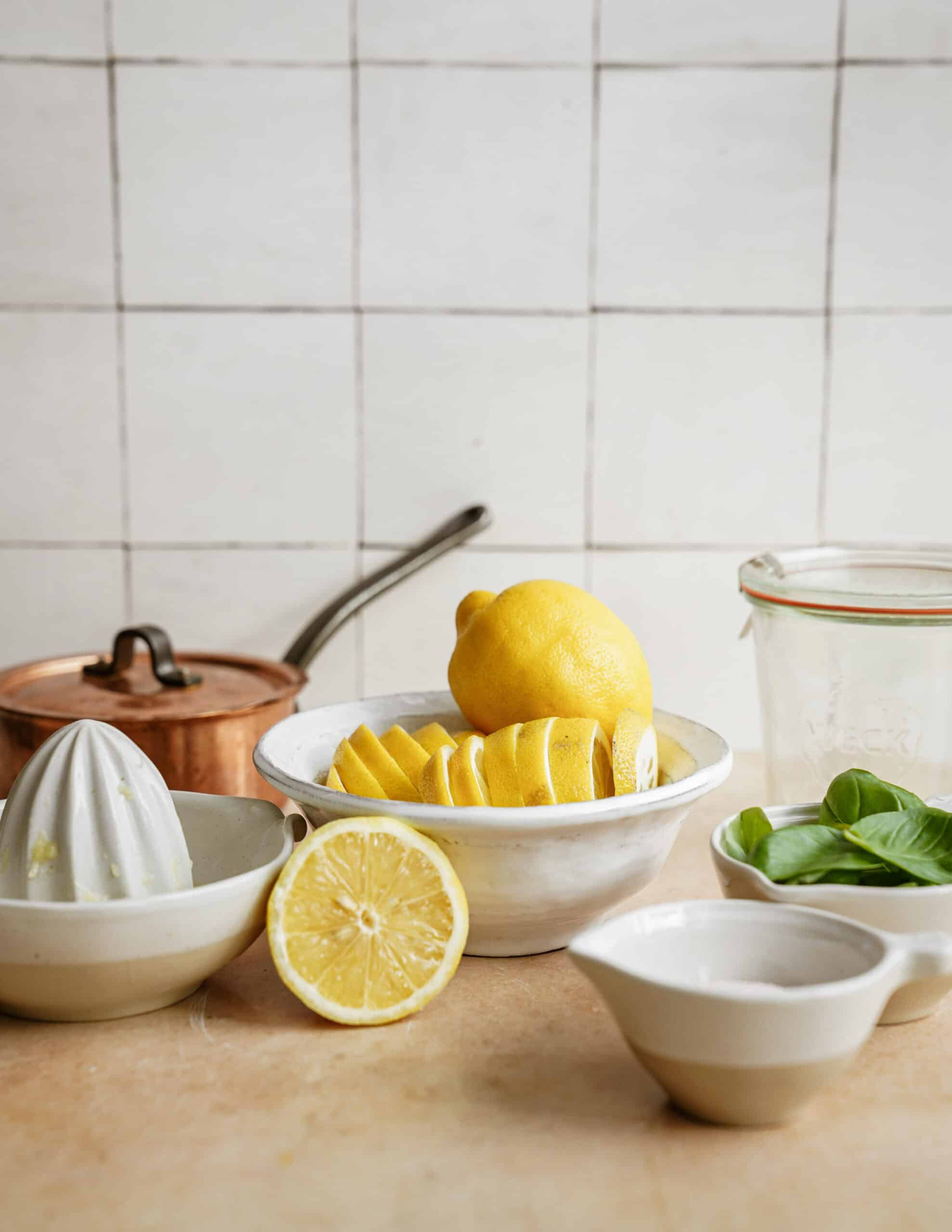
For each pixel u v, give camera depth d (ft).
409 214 3.43
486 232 3.44
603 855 1.62
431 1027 1.58
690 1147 1.32
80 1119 1.37
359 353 3.51
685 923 1.41
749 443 3.56
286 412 3.54
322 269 3.46
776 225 3.44
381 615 3.65
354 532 3.61
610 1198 1.23
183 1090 1.43
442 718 2.14
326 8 3.32
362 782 1.74
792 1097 1.29
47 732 2.25
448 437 3.55
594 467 3.57
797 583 2.15
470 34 3.34
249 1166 1.28
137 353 3.51
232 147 3.40
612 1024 1.59
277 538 3.61
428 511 3.59
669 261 3.46
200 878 1.80
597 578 3.64
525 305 3.48
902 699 2.03
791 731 2.13
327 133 3.39
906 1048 1.53
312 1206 1.22
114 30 3.33
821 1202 1.23
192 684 2.45
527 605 1.90
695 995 1.21
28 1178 1.26
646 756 1.74
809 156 3.41
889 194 3.43
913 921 1.47
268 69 3.36
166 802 1.68
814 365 3.52
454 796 1.65
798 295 3.48
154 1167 1.28
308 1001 1.54
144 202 3.43
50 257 3.45
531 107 3.37
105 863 1.60
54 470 3.57
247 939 1.59
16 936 1.44
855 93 3.37
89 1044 1.53
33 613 3.64
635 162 3.41
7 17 3.32
